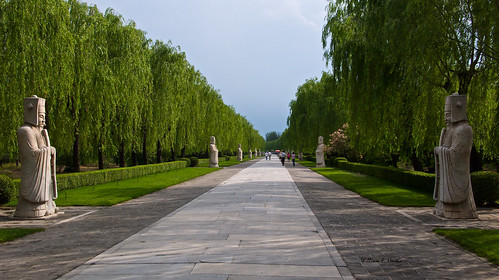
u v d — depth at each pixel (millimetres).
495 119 11367
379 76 14672
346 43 15992
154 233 7219
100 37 19250
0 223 8719
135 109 22641
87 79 17688
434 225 8156
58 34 14469
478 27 10523
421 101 13273
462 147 8836
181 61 30344
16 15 12977
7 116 13438
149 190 15461
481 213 9828
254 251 5848
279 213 9531
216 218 8820
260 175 25250
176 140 34875
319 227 7766
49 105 15508
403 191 14414
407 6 11445
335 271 4879
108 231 7633
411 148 18016
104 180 19234
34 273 4922
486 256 5559
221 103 49125
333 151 37531
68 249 6184
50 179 9828
